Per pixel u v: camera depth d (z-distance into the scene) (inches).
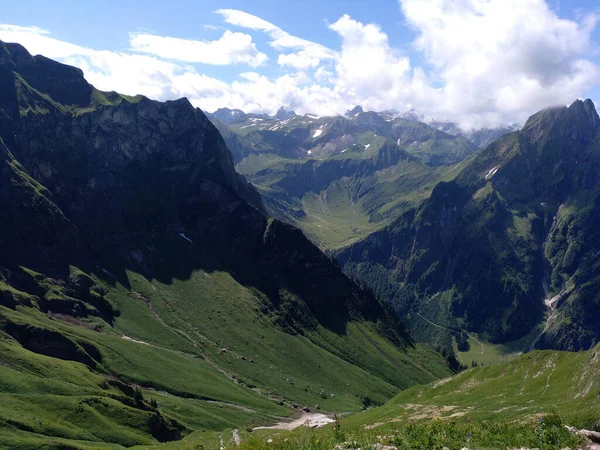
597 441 1207.6
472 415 3855.8
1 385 5506.9
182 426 6643.7
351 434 1295.5
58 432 4953.3
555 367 5113.2
